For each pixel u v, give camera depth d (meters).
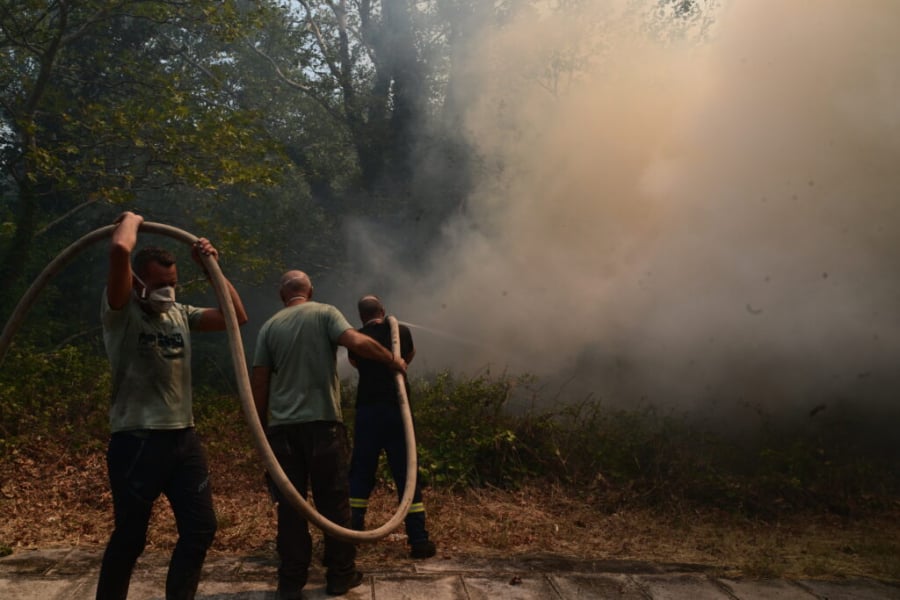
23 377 7.68
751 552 4.89
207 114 10.76
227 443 6.78
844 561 4.77
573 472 6.31
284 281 4.17
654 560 4.62
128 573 3.11
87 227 15.21
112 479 3.04
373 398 4.52
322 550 4.55
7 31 10.61
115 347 3.04
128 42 13.44
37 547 4.44
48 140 12.31
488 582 4.06
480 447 6.23
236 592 3.83
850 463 6.86
